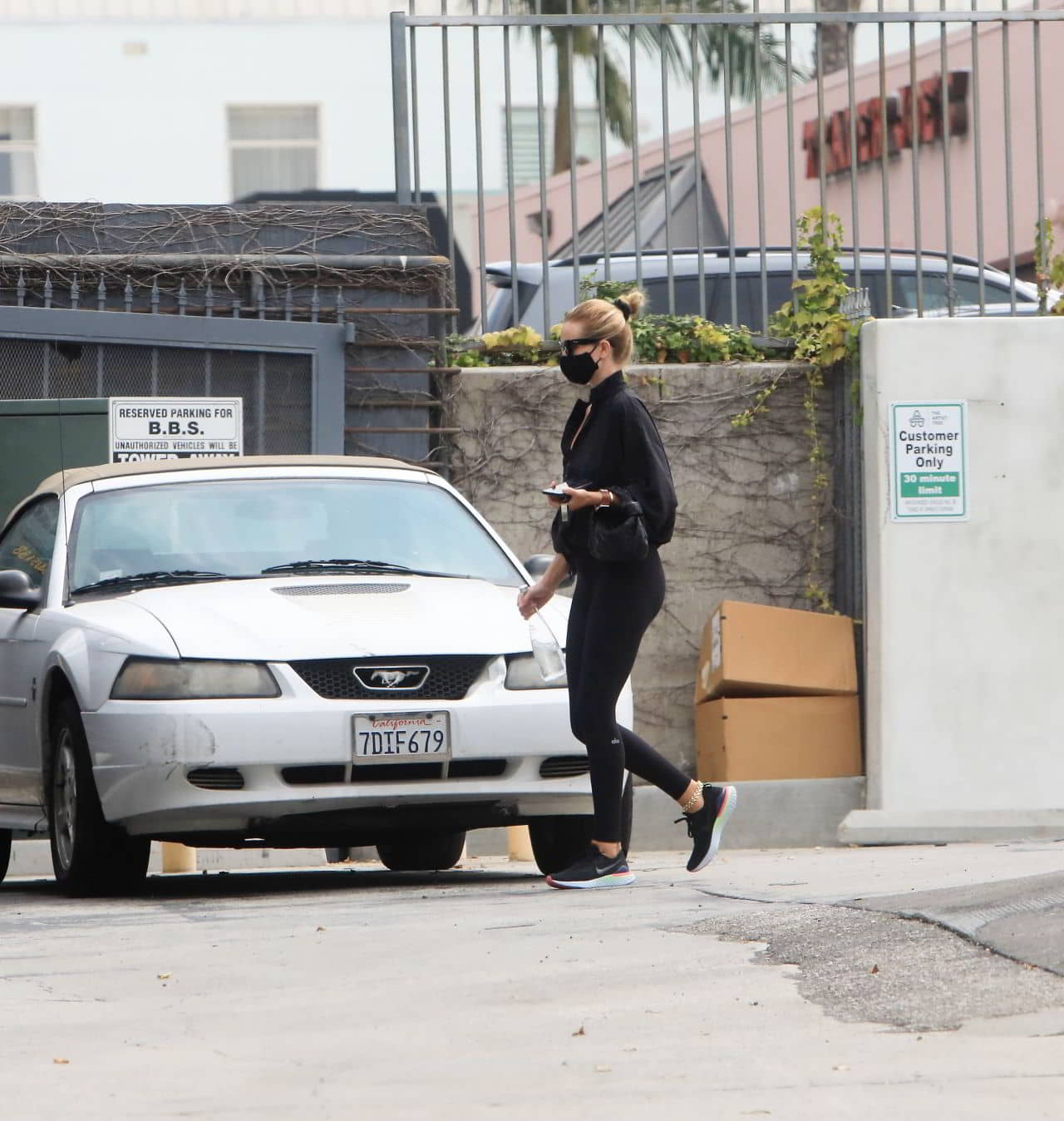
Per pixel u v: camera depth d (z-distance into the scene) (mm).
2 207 41531
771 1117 11484
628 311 24000
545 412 42812
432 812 26047
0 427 40656
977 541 40438
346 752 25328
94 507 30438
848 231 73125
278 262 42062
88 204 41906
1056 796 40281
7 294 41375
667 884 24750
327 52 93000
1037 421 40562
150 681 25641
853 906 19219
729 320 47906
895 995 14828
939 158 71000
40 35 90875
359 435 42500
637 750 24938
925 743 40125
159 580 28812
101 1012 16047
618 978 16578
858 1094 11961
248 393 41625
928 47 71188
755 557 43281
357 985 16875
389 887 27562
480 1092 12500
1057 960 15211
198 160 91625
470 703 25828
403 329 42688
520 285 49500
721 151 73500
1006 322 40594
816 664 40938
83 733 26547
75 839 26828
